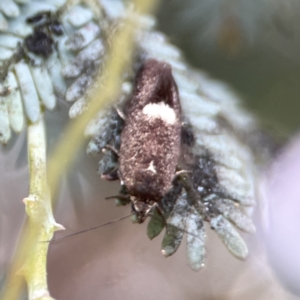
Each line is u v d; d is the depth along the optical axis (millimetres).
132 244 102
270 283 100
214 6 98
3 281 90
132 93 92
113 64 92
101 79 92
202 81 95
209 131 93
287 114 98
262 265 100
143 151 92
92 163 95
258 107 98
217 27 98
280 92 99
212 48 98
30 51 91
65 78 91
